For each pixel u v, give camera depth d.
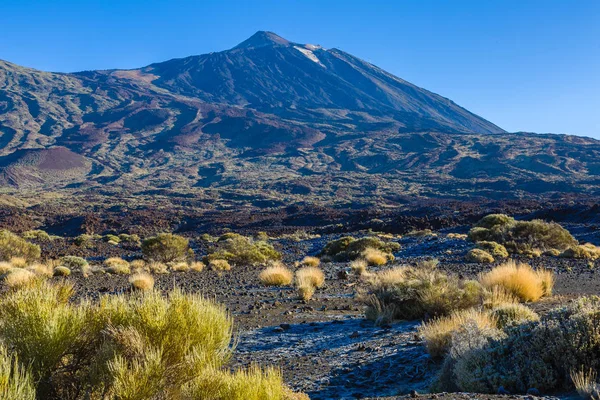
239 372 4.03
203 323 4.46
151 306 4.40
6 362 3.22
